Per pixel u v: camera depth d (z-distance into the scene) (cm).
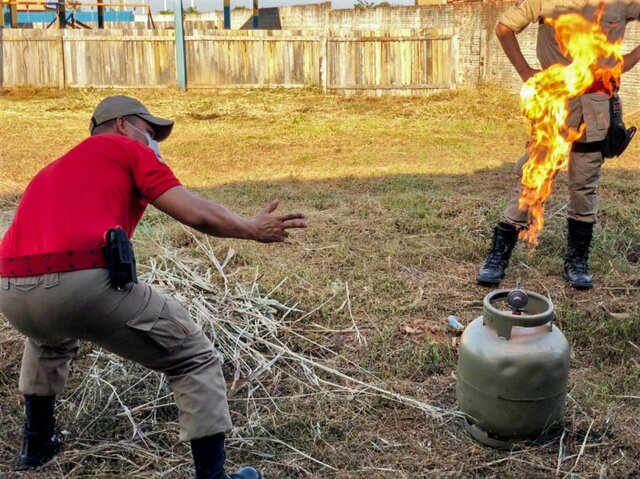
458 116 1380
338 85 1692
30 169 949
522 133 1198
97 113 324
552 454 341
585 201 518
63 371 335
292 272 547
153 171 298
